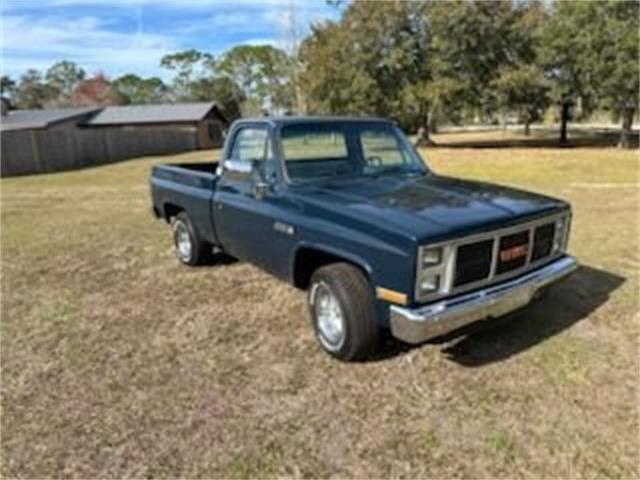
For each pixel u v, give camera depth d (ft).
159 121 136.87
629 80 93.04
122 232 30.25
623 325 15.07
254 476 9.73
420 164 17.35
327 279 13.25
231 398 12.21
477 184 15.46
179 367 13.75
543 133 155.33
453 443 10.35
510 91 102.01
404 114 104.53
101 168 78.84
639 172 53.21
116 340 15.52
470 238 11.82
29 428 11.38
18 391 12.87
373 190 14.40
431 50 101.04
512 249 12.69
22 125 126.31
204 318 16.84
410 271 11.37
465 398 11.79
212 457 10.26
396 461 9.95
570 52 99.96
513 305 12.64
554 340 14.23
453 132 171.63
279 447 10.46
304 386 12.59
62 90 296.92
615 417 10.96
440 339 13.80
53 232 31.09
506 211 12.73
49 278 21.81
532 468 9.61
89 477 9.86
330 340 13.82
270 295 18.58
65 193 49.96
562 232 14.24
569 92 105.81
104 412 11.86
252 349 14.58
